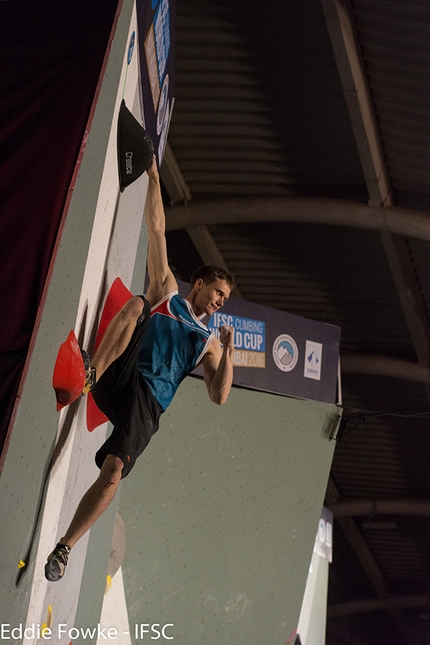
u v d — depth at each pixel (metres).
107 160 2.97
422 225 11.23
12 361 2.26
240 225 13.09
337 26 8.72
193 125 11.44
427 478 18.52
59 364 2.50
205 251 13.44
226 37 9.84
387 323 14.60
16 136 2.57
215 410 6.61
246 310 7.00
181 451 6.36
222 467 6.51
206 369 3.38
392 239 11.77
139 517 6.06
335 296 14.30
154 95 4.20
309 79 10.08
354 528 20.19
